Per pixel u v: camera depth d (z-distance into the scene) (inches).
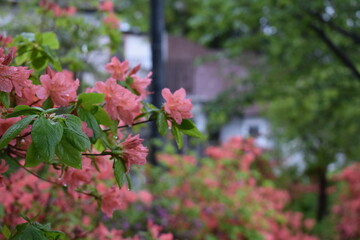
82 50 145.2
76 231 102.2
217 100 327.0
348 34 261.1
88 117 53.9
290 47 295.0
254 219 195.5
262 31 305.9
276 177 421.4
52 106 54.6
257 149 219.9
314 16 258.2
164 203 173.8
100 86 57.9
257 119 574.9
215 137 551.8
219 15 303.6
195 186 199.5
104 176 82.5
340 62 285.9
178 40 578.9
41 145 43.2
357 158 358.0
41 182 107.7
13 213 92.7
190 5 571.8
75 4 177.3
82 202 107.0
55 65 75.6
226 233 190.1
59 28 158.9
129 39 350.6
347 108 319.9
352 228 312.2
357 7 253.6
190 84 516.7
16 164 71.5
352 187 328.2
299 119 366.3
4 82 51.6
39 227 53.3
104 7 152.9
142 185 177.3
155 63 214.1
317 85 305.3
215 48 563.2
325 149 359.9
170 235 114.9
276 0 264.4
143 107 65.0
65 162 45.5
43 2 145.6
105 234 106.3
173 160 196.9
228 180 211.6
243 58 352.2
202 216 189.8
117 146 56.6
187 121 62.7
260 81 326.0
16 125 44.6
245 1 281.1
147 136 198.8
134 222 149.9
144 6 326.0
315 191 436.1
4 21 189.8
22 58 75.1
